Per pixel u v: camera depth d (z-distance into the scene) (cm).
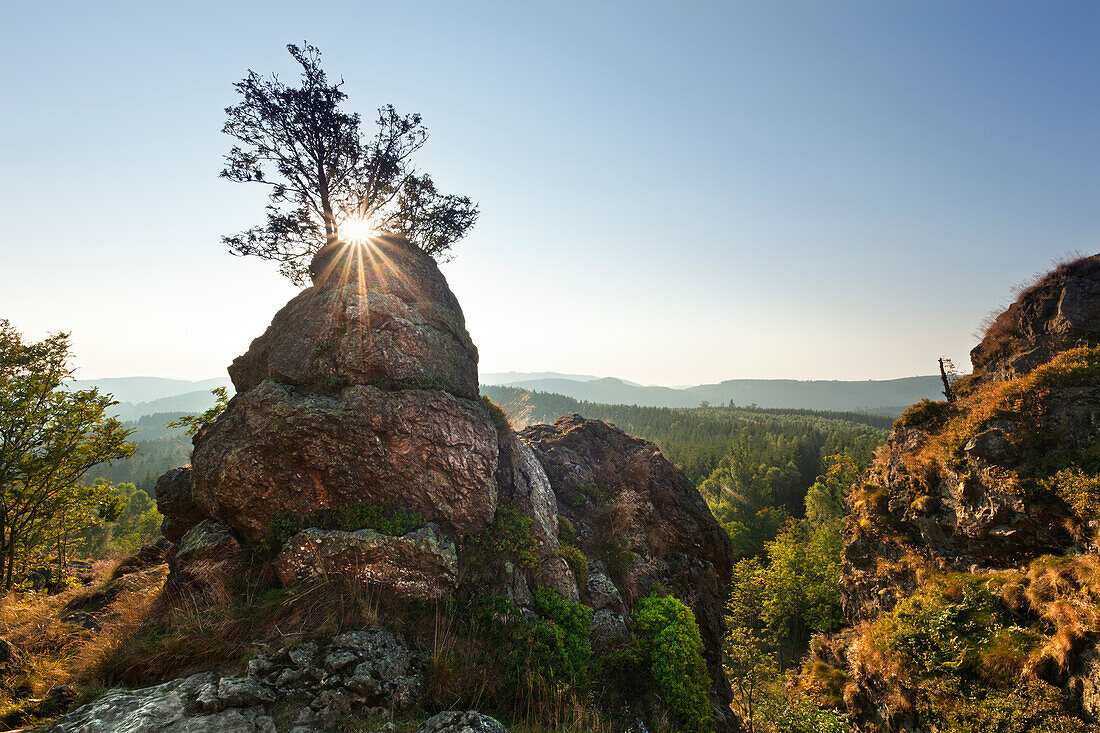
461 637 865
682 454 11456
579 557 1138
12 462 1873
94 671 742
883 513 2581
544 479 1334
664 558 1495
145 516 6769
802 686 2470
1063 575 1583
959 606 1803
